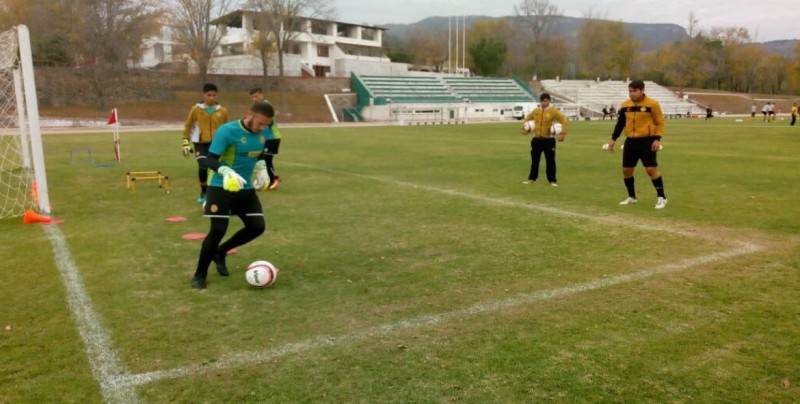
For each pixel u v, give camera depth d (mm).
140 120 47375
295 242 7215
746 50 96250
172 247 7008
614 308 4789
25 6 49938
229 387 3510
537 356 3896
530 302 4953
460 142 25812
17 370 3748
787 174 13570
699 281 5477
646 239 7199
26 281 5633
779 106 78750
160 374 3684
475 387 3488
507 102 68688
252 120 5289
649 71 98812
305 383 3555
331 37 75125
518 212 9117
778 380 3541
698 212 8977
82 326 4480
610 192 11094
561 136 11844
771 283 5387
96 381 3596
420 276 5754
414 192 11297
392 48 101062
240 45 69812
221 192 5387
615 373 3648
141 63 64500
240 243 5840
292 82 60562
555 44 96125
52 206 9953
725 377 3582
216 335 4293
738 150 20391
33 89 8914
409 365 3787
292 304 4961
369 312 4758
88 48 48312
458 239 7332
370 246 7004
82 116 45594
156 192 11555
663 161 16656
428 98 63469
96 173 14656
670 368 3707
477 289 5320
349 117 58812
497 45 86562
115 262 6328
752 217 8531
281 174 14180
